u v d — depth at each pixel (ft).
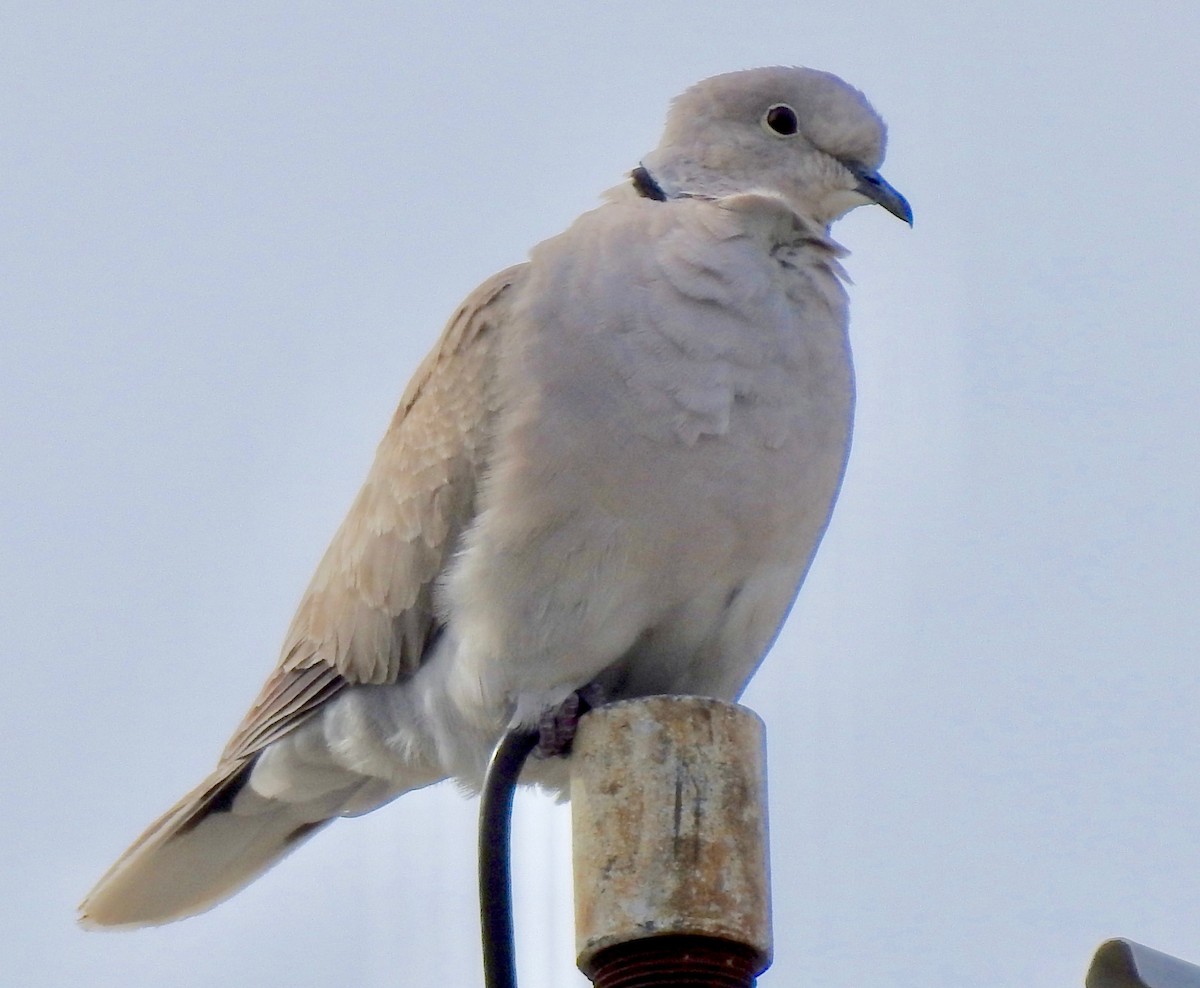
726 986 24.89
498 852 27.35
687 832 25.41
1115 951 23.81
